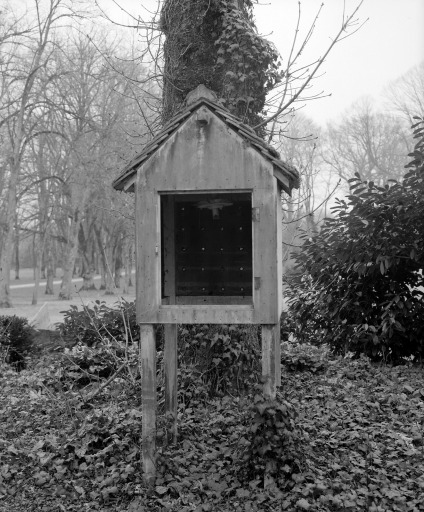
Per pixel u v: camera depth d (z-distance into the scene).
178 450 5.86
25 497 5.49
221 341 7.62
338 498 4.81
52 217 45.41
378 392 7.86
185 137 5.19
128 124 34.53
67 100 38.00
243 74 8.01
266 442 5.11
